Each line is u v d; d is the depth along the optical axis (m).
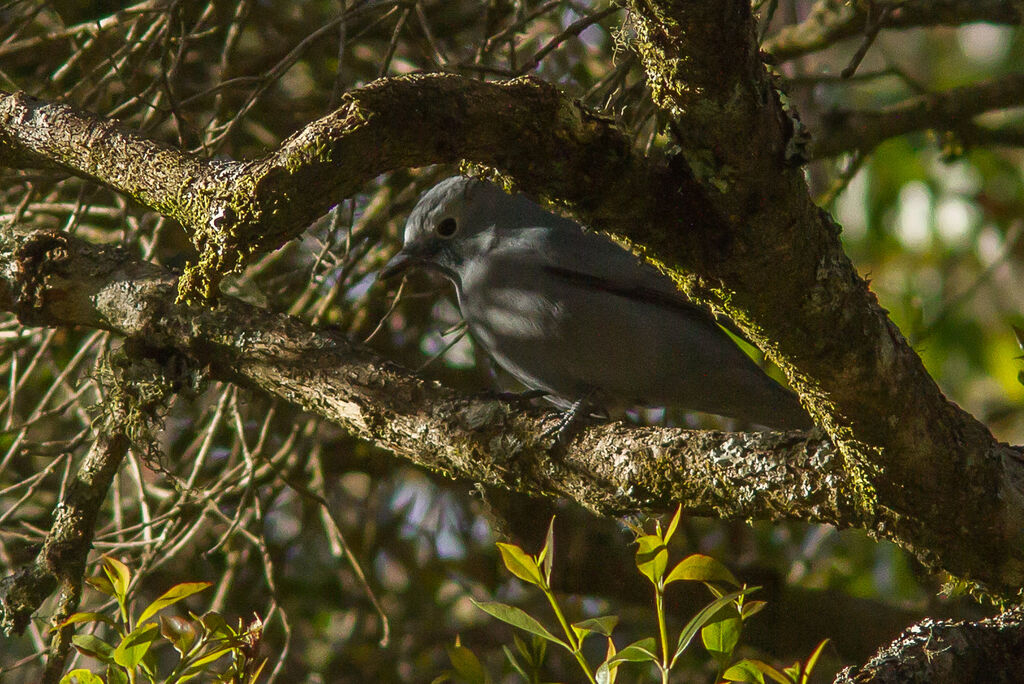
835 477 5.25
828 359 4.62
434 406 6.51
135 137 5.37
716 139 4.00
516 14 8.43
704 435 5.74
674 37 3.75
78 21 10.39
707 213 4.30
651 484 5.81
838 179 11.66
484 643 10.89
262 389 6.98
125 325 7.04
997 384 13.28
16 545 10.09
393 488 12.38
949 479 5.07
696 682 9.73
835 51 15.33
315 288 9.81
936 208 14.02
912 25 10.15
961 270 14.34
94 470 6.95
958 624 4.99
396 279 10.88
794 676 3.93
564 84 9.62
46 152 5.84
